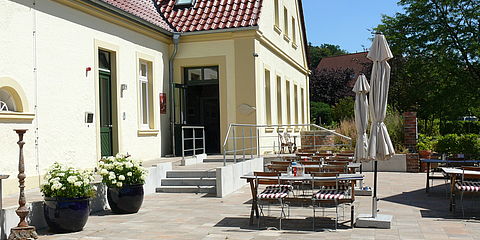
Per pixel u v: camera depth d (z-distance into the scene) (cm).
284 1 2288
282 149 1970
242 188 1319
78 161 1194
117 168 920
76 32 1205
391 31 2217
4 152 949
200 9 1791
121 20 1399
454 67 2070
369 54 822
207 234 745
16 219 738
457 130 2872
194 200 1104
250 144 1681
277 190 835
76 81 1198
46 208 764
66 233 763
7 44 973
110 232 769
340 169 962
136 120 1484
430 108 2186
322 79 4434
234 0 1802
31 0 1046
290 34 2414
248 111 1672
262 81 1791
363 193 1159
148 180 1198
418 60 2172
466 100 2092
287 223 830
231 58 1692
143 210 976
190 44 1728
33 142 1034
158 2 1870
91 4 1240
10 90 985
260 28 1730
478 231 752
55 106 1114
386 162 1750
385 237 712
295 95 2597
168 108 1700
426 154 1772
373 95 822
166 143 1677
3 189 934
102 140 1334
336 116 3688
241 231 767
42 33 1080
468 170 921
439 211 938
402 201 1059
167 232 762
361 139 877
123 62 1422
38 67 1062
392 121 1895
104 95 1360
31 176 1023
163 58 1686
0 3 956
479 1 2017
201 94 1786
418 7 2128
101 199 984
